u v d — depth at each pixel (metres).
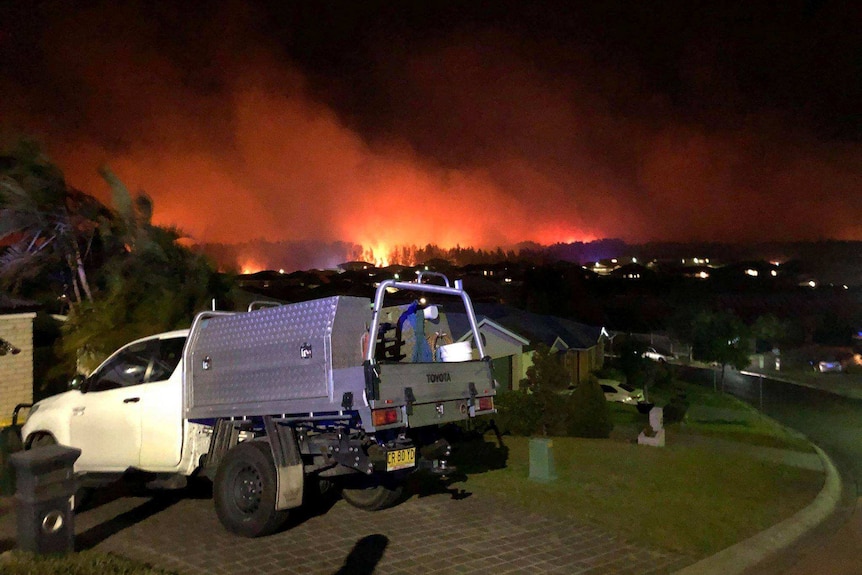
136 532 7.11
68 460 6.07
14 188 14.98
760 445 19.02
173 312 13.22
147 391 7.96
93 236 15.90
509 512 8.19
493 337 28.28
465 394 7.30
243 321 7.19
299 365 6.68
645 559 6.84
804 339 65.19
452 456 11.56
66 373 14.13
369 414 6.16
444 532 7.34
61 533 6.02
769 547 7.72
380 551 6.69
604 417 19.92
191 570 6.05
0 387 13.09
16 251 15.70
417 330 7.74
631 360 35.62
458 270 82.38
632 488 9.92
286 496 6.78
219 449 7.58
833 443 20.86
